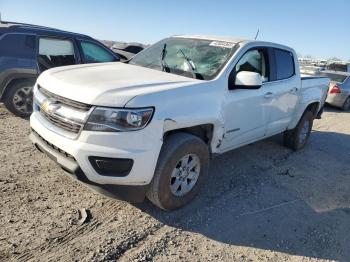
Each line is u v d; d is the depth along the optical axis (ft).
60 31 24.35
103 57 26.32
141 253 11.08
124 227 12.23
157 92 11.95
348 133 31.14
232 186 16.58
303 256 12.17
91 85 11.95
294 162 21.02
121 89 11.73
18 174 15.01
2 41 21.97
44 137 12.25
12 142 18.60
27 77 22.76
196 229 12.77
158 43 18.13
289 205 15.55
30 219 11.99
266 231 13.28
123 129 11.12
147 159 11.57
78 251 10.73
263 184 17.29
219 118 14.07
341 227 14.38
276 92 18.12
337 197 17.12
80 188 14.43
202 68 15.08
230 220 13.66
